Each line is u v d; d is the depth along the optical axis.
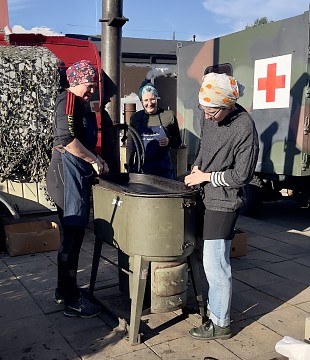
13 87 5.22
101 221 3.36
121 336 3.18
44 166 5.37
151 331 3.25
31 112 5.30
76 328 3.29
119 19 4.51
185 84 7.95
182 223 2.91
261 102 6.37
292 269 4.64
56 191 3.40
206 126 3.06
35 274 4.38
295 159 5.91
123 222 3.04
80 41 6.00
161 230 2.88
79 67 3.23
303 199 6.75
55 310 3.58
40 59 5.30
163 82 15.70
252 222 6.84
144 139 4.24
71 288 3.47
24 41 5.77
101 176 3.53
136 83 15.41
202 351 3.00
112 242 3.24
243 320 3.46
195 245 3.07
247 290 4.06
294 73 5.85
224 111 2.84
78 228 3.41
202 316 3.32
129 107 8.43
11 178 5.31
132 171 4.27
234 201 2.96
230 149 2.90
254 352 2.99
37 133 5.34
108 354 2.95
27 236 4.96
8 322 3.38
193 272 3.26
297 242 5.70
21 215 5.38
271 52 6.16
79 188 3.34
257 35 6.36
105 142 4.79
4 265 4.66
